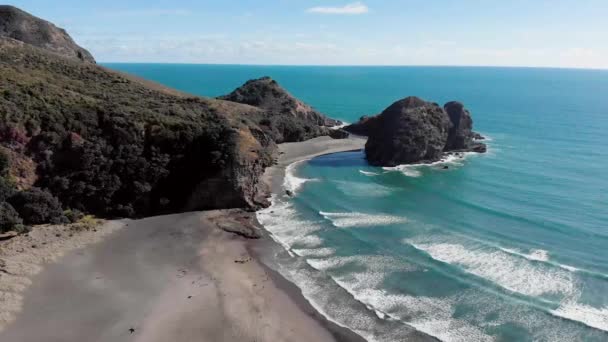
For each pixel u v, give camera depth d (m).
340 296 37.56
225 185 57.19
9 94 53.78
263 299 36.88
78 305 34.53
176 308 34.84
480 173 78.00
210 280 39.50
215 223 52.91
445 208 59.41
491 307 35.47
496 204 60.31
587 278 39.62
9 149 48.75
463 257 44.44
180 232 50.00
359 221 54.91
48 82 66.31
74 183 51.66
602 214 55.62
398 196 65.25
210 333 31.95
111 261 42.09
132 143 56.56
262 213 57.66
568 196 63.12
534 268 41.72
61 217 48.31
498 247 46.44
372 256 45.06
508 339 31.50
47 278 38.03
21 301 34.38
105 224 50.38
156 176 56.50
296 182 73.25
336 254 45.66
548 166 81.44
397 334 32.34
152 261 42.66
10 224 44.44
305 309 35.62
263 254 45.66
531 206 59.19
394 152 86.19
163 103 74.06
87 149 52.62
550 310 34.72
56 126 52.19
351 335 32.28
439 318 34.25
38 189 48.34
